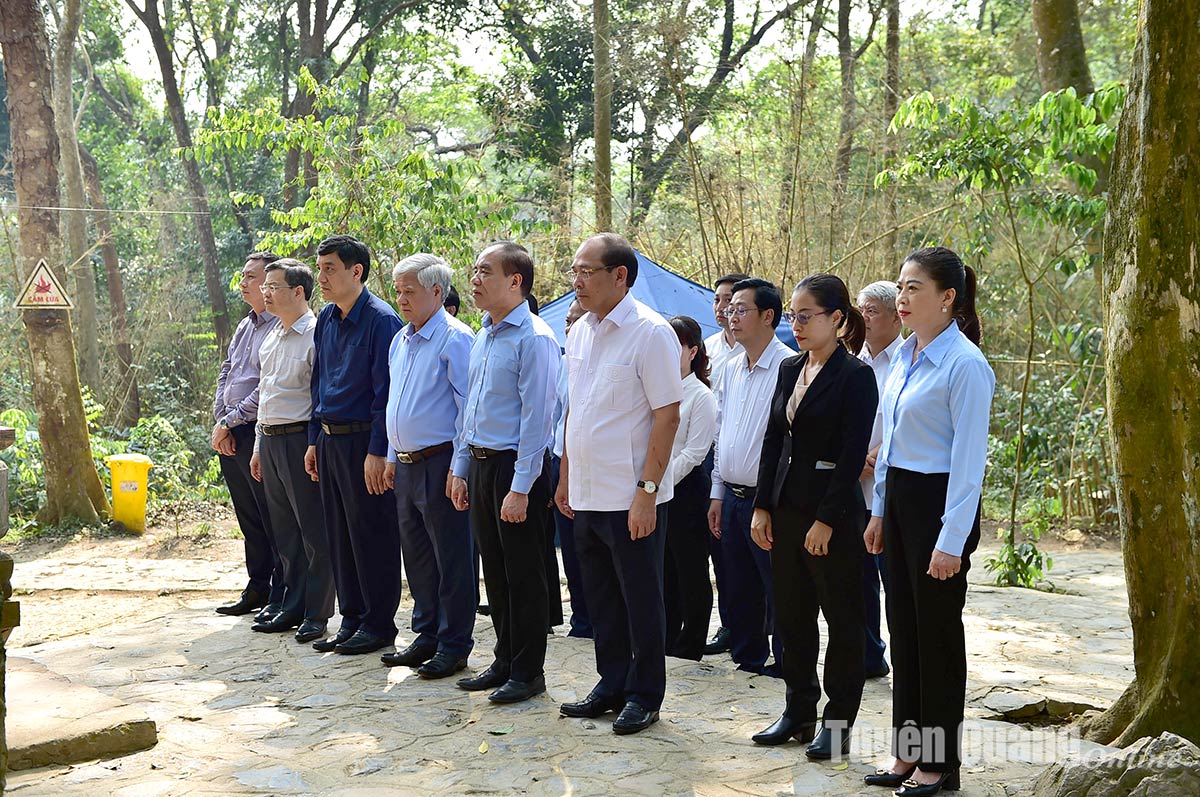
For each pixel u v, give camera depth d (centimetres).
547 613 478
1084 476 1067
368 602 552
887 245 1126
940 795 365
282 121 1033
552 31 2036
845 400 386
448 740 425
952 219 1238
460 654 513
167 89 2109
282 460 574
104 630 610
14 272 1366
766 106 1427
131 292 2228
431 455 509
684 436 537
